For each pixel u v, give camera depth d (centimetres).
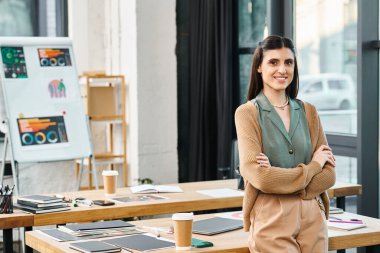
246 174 321
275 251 314
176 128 721
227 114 665
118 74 733
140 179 700
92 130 747
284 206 318
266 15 645
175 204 422
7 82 606
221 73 669
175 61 718
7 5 732
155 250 311
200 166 695
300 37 612
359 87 518
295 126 332
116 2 726
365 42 516
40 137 605
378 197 529
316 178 323
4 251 383
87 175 726
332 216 388
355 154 551
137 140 704
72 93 631
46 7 743
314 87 598
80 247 310
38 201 394
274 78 330
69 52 643
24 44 623
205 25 686
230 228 356
